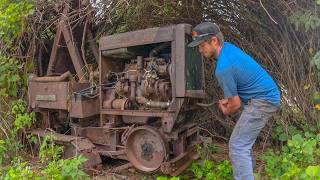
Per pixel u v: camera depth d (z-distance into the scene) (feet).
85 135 15.78
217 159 16.26
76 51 17.30
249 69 10.94
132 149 14.16
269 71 17.93
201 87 14.26
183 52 12.68
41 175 13.25
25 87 18.22
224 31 18.69
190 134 14.29
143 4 17.67
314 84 16.75
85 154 14.42
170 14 18.67
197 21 18.81
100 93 15.02
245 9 17.60
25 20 17.76
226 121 19.31
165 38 13.06
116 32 19.62
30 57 18.49
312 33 16.22
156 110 13.48
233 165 11.16
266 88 11.03
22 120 16.61
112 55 14.74
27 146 17.65
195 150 14.82
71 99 15.37
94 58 19.13
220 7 18.13
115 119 14.73
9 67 17.57
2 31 17.40
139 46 14.57
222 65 10.82
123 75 14.82
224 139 19.74
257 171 14.44
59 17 18.26
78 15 18.03
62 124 17.61
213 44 11.21
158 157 13.46
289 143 13.20
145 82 13.56
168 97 13.42
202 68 14.39
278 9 16.49
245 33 18.58
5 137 16.92
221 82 10.98
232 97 10.85
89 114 15.19
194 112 15.55
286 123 16.88
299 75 17.28
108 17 18.15
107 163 16.22
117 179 14.06
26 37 18.61
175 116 12.92
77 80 17.47
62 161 12.64
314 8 14.99
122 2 17.08
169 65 13.33
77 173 12.14
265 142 17.39
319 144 14.16
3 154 15.74
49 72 18.04
